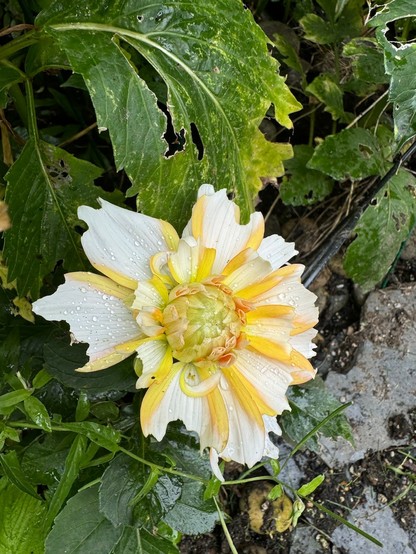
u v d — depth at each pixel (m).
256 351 0.23
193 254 0.22
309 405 0.32
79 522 0.27
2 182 0.30
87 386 0.26
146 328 0.21
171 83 0.25
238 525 0.36
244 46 0.26
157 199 0.25
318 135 0.40
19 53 0.31
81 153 0.37
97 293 0.22
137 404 0.28
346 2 0.36
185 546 0.36
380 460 0.37
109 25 0.24
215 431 0.23
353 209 0.37
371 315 0.38
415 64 0.27
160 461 0.27
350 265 0.35
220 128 0.26
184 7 0.25
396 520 0.36
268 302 0.24
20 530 0.28
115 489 0.26
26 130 0.35
